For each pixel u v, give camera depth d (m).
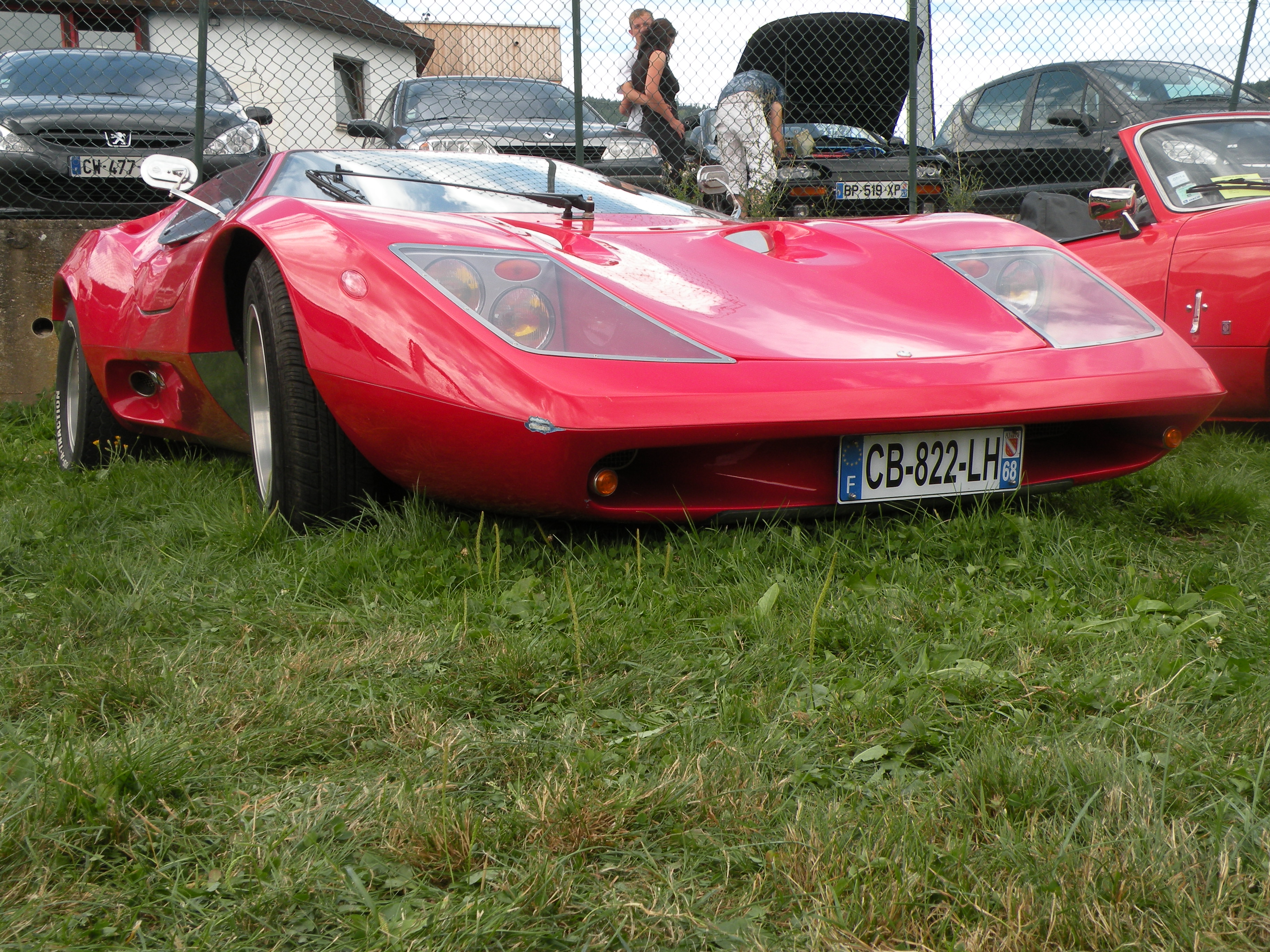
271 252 2.17
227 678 1.46
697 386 1.84
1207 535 2.30
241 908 0.96
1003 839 1.04
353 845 1.07
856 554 1.98
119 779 1.13
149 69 6.10
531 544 2.04
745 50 6.74
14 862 1.03
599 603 1.76
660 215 2.85
